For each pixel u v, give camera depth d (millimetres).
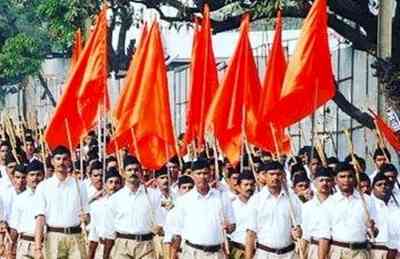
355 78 35031
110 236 19406
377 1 30422
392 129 23969
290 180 20812
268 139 20219
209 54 21609
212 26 30578
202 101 21594
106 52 22062
